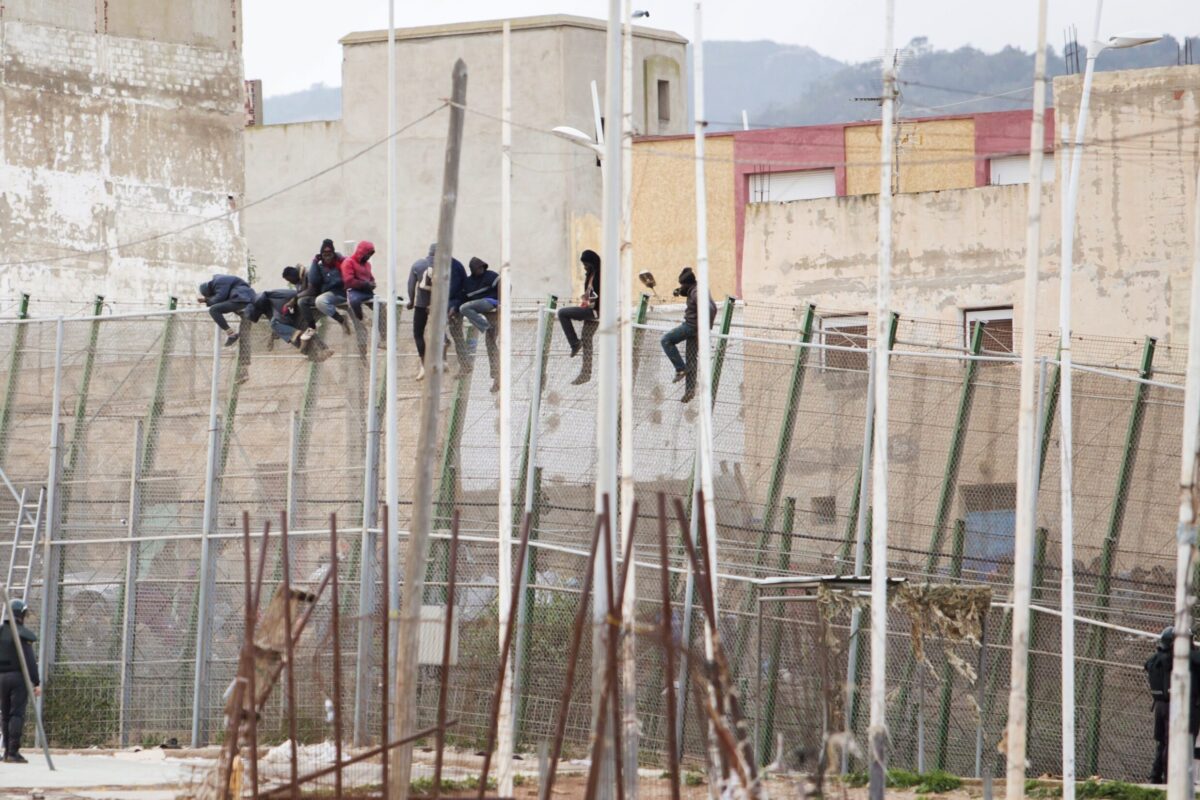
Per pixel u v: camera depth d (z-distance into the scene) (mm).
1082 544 63344
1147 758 59969
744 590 62719
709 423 49438
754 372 65625
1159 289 82250
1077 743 60594
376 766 42688
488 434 67250
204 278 106312
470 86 120812
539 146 118750
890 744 59375
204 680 69125
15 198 100438
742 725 33906
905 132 96688
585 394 66250
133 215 104250
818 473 64625
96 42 103938
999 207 85188
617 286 42594
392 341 61719
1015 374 64062
